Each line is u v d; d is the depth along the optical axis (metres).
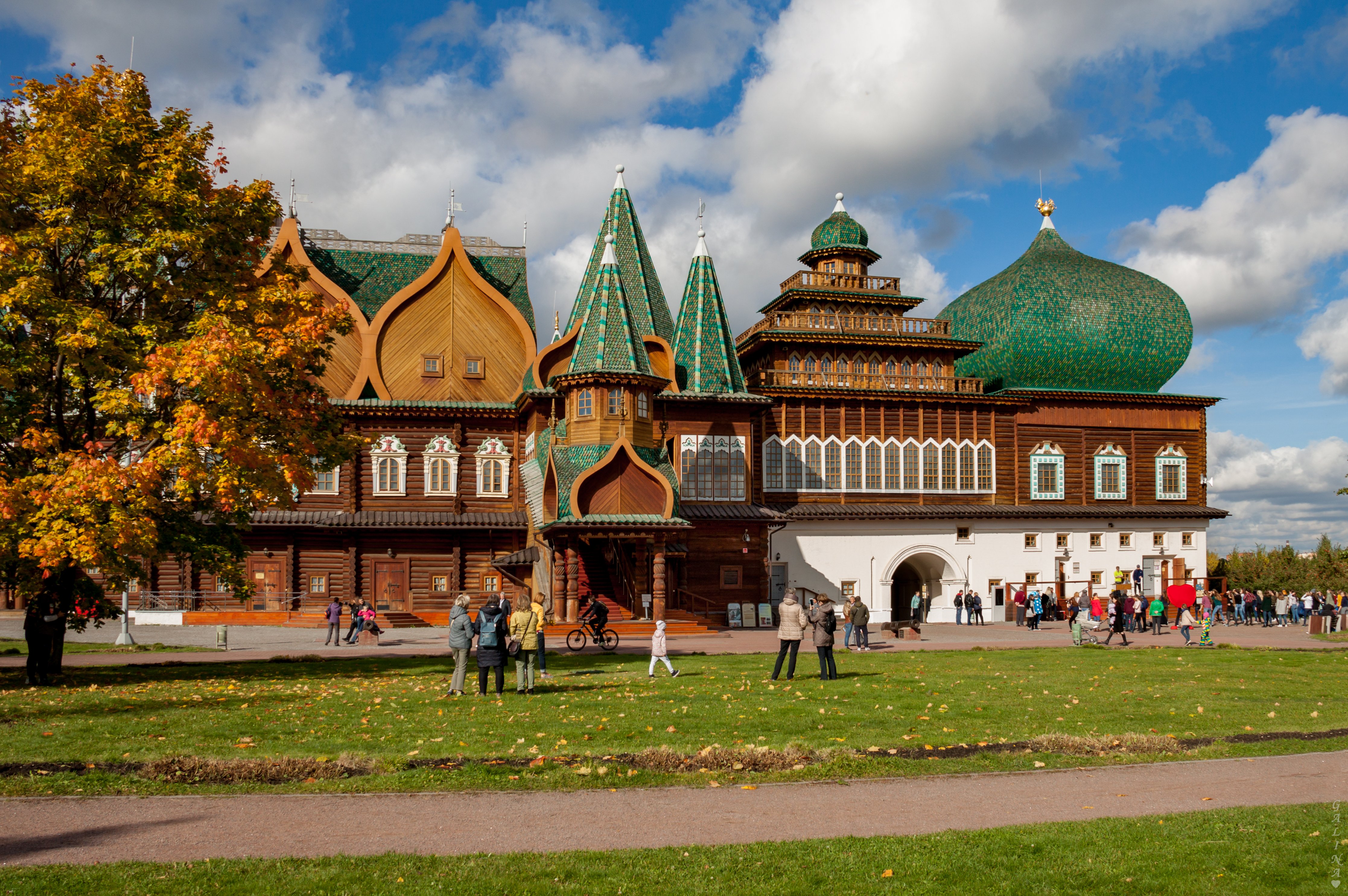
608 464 42.59
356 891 9.06
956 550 59.91
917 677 25.58
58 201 24.66
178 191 25.17
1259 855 10.38
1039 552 61.78
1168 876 9.73
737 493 54.81
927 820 11.85
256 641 40.00
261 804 12.23
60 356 25.19
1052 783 13.76
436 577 52.69
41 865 9.80
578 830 11.23
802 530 57.06
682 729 17.28
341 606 37.56
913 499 60.12
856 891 9.24
